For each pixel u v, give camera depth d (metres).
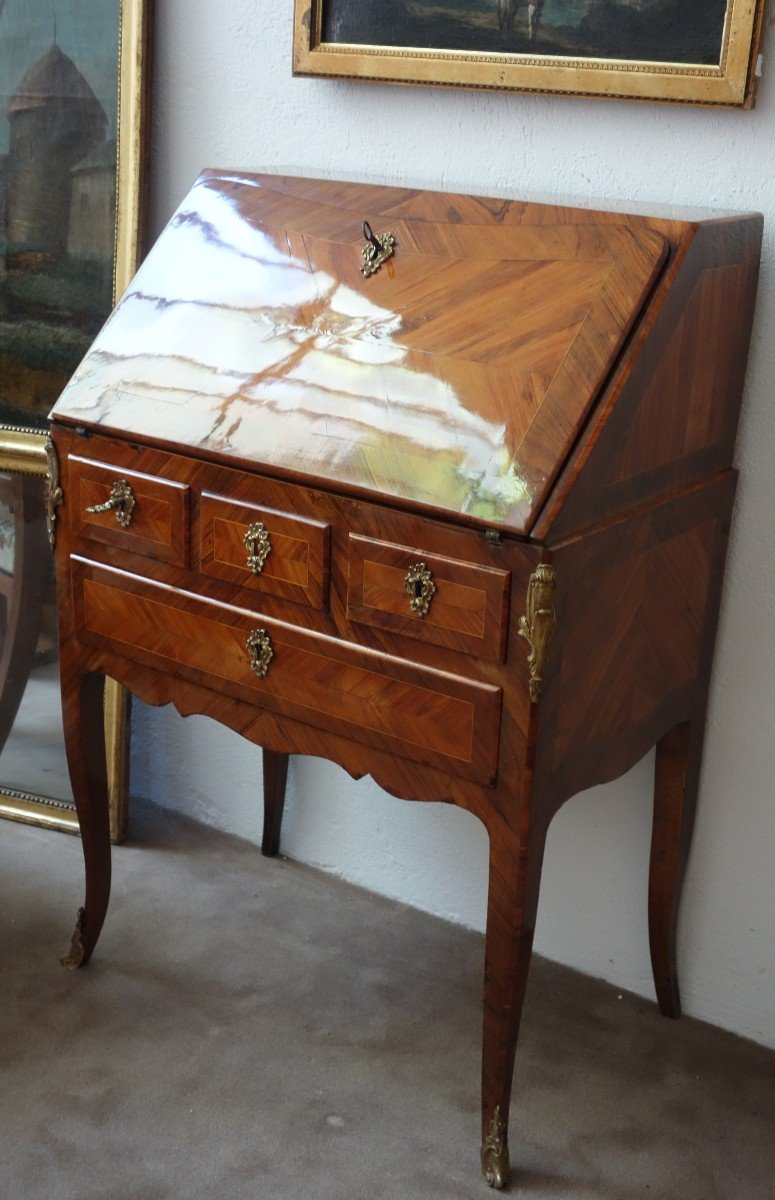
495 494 1.56
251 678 1.86
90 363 2.00
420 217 1.84
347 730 1.78
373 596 1.69
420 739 1.70
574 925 2.32
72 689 2.11
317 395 1.76
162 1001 2.18
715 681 2.08
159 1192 1.78
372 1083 2.02
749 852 2.12
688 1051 2.14
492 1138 1.82
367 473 1.66
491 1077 1.79
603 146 2.01
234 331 1.89
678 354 1.69
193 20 2.37
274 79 2.32
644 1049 2.14
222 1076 2.01
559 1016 2.21
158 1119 1.91
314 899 2.51
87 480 1.96
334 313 1.83
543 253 1.71
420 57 2.11
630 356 1.58
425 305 1.76
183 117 2.44
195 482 1.83
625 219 1.68
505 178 2.13
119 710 2.56
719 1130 1.96
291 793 2.62
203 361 1.89
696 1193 1.83
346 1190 1.80
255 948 2.34
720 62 1.85
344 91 2.25
